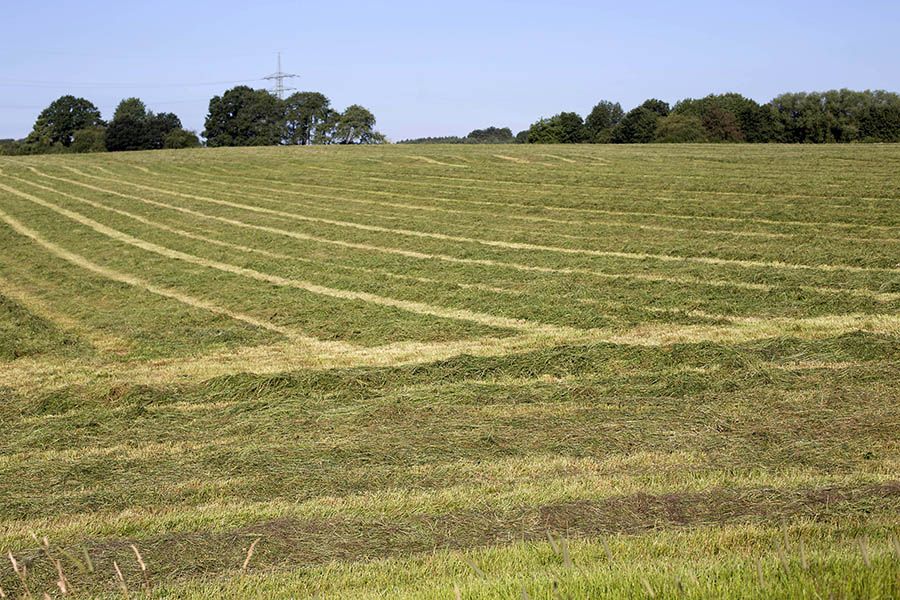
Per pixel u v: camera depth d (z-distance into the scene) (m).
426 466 8.30
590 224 28.66
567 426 9.52
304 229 30.81
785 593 3.78
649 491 7.14
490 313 17.53
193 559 6.00
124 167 54.75
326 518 6.77
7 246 29.67
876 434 8.84
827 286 18.39
